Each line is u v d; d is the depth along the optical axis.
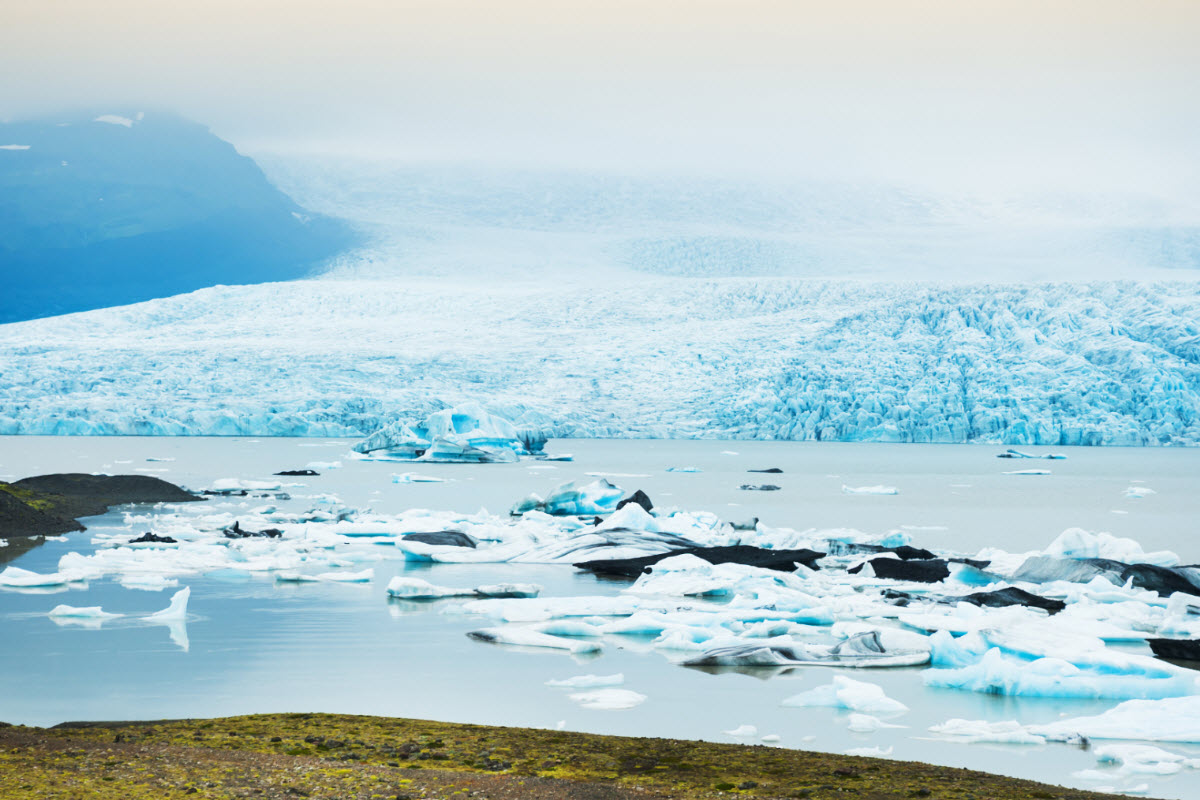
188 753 7.65
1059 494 44.38
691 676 11.43
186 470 54.16
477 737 8.59
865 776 7.65
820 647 12.59
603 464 68.00
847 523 31.59
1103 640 13.80
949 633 12.58
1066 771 8.26
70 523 24.75
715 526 27.03
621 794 6.94
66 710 9.66
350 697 10.26
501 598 16.56
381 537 25.25
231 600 15.94
